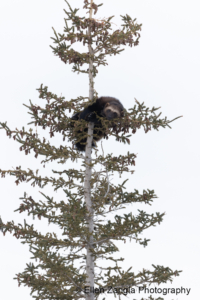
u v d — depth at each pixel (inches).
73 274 541.6
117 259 578.9
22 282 550.9
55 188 623.5
